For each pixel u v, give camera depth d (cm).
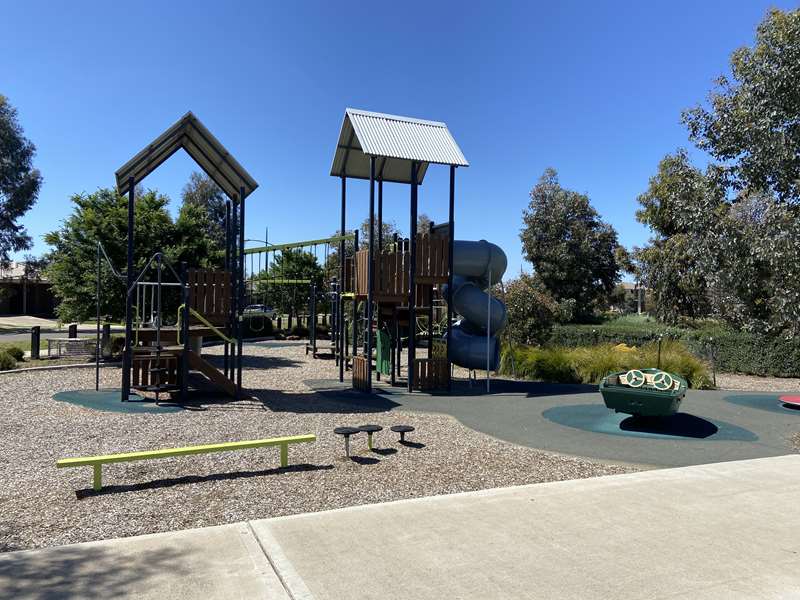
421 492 525
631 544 390
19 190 3916
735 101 808
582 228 3750
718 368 1802
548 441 765
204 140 1042
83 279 1606
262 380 1345
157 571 339
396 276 1223
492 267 1359
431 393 1209
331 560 358
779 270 719
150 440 705
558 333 2175
